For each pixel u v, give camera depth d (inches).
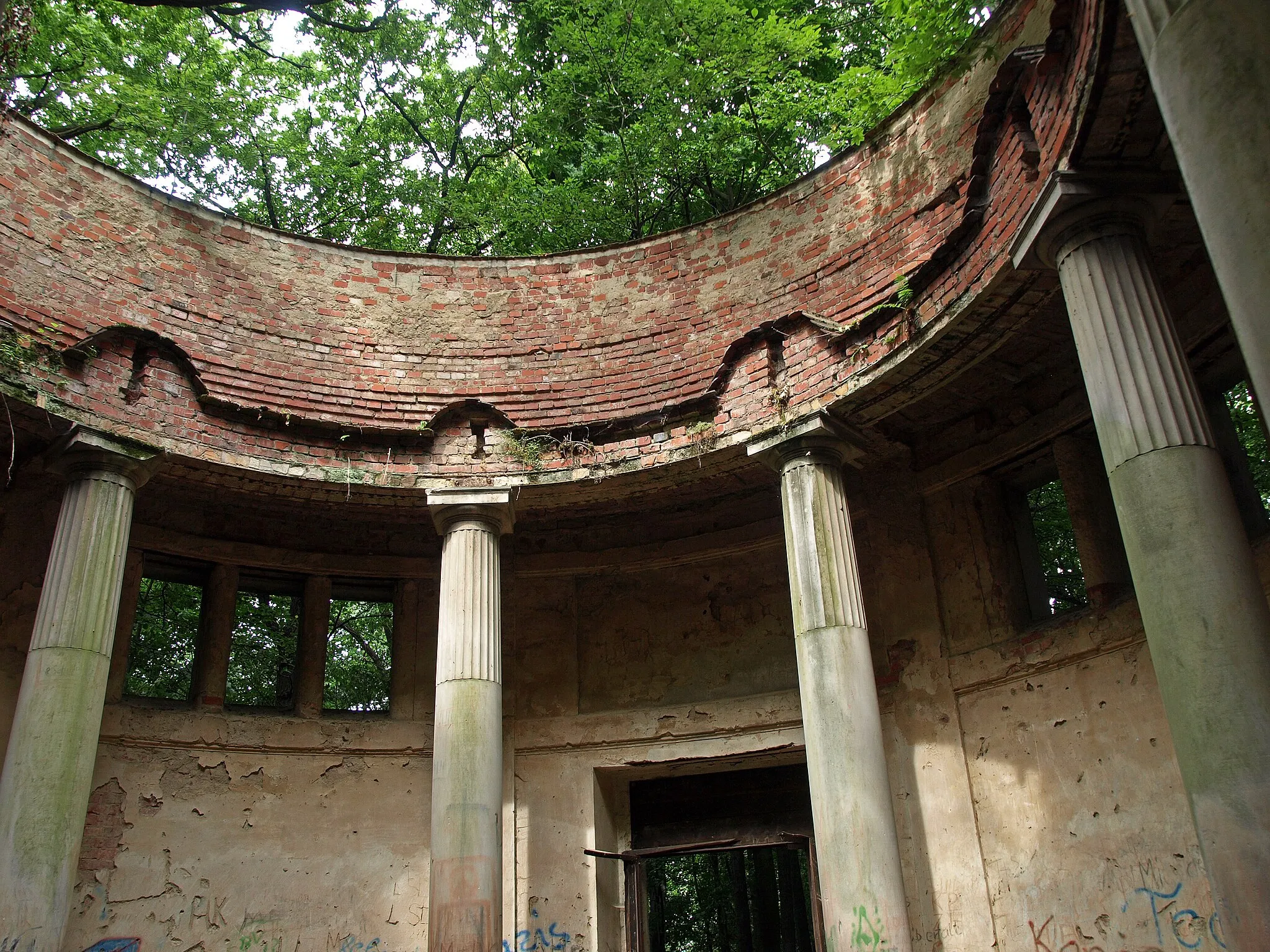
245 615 812.0
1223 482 285.6
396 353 526.0
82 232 470.9
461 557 474.6
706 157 745.6
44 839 368.2
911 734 479.8
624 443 491.2
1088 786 418.6
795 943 811.4
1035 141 352.2
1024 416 474.3
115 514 431.8
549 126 803.4
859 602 418.9
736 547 554.3
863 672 404.2
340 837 514.6
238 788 507.8
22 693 394.3
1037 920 421.4
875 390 429.1
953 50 439.2
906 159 466.9
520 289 545.0
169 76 761.0
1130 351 304.7
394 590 579.2
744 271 511.5
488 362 527.8
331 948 493.7
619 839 542.3
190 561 543.8
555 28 725.3
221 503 540.7
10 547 484.4
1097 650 428.1
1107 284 314.8
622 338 523.8
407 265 547.5
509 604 572.7
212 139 786.2
